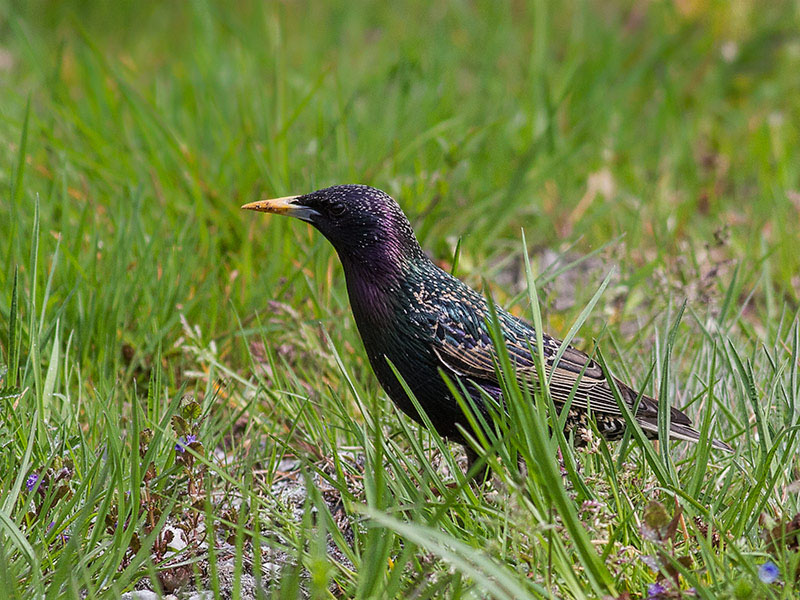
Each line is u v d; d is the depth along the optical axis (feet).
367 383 32.32
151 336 33.35
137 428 22.07
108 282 33.09
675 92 55.26
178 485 24.56
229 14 58.80
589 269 41.22
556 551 20.03
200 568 23.11
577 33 57.21
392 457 23.41
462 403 22.08
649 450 23.24
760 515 23.17
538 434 19.90
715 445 25.12
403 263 26.61
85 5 66.28
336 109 48.55
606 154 48.67
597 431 24.27
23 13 65.41
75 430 26.84
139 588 22.94
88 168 40.96
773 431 25.04
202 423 26.03
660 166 48.96
